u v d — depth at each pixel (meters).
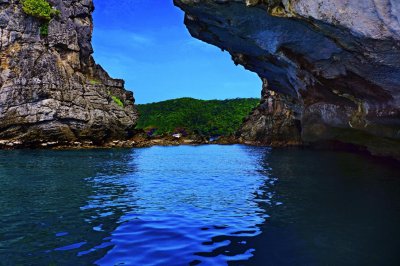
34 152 32.41
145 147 44.00
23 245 7.65
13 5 38.03
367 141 24.33
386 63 11.30
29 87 36.47
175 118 97.12
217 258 6.89
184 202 12.21
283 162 25.59
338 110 21.14
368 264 6.57
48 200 12.40
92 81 42.94
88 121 39.91
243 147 45.50
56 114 37.38
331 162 24.23
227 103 107.81
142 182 16.95
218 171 21.44
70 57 41.41
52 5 40.81
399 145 18.52
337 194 13.17
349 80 14.55
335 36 11.44
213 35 16.73
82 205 11.65
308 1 10.77
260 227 9.02
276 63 18.42
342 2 10.17
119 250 7.33
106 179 17.75
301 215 10.20
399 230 8.61
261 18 12.86
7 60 36.78
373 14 9.73
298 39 13.46
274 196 13.13
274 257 6.93
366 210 10.65
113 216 10.19
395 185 14.80
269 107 51.44
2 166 22.22
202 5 13.13
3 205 11.54
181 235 8.35
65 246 7.58
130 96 49.47
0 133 35.25
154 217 10.10
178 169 22.38
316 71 15.35
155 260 6.78
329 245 7.61
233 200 12.54
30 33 38.50
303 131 33.19
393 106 13.80
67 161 25.81
